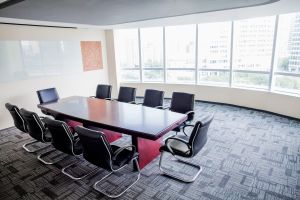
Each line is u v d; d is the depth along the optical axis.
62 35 5.75
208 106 5.93
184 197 2.42
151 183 2.69
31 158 3.44
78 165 3.17
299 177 2.70
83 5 2.87
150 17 4.36
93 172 2.98
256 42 5.21
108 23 5.21
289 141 3.68
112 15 3.89
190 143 2.41
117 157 2.49
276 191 2.46
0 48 4.59
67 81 6.02
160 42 6.75
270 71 5.07
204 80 6.45
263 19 4.98
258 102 5.29
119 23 5.30
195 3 3.05
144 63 7.17
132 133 2.60
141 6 3.14
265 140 3.74
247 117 4.93
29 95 5.20
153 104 4.18
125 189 2.59
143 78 7.32
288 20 4.59
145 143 2.99
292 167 2.92
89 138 2.20
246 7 3.65
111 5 2.97
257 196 2.39
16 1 2.60
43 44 5.34
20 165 3.24
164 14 4.00
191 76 6.61
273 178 2.70
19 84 5.00
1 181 2.85
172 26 6.42
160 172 2.91
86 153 2.45
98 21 4.71
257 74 5.37
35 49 5.20
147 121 2.92
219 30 5.80
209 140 3.80
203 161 3.13
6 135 4.45
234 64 5.76
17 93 4.99
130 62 7.29
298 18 4.39
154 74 7.14
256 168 2.92
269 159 3.13
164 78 6.96
